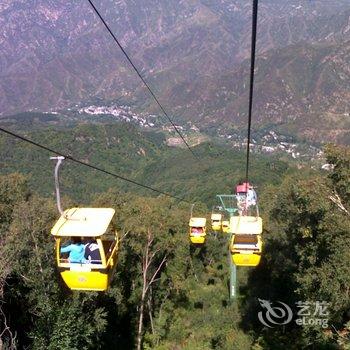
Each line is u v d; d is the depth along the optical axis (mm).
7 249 24000
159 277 41938
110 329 36438
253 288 42281
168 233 36969
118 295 33219
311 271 21516
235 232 17312
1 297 24391
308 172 36875
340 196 22016
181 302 44906
